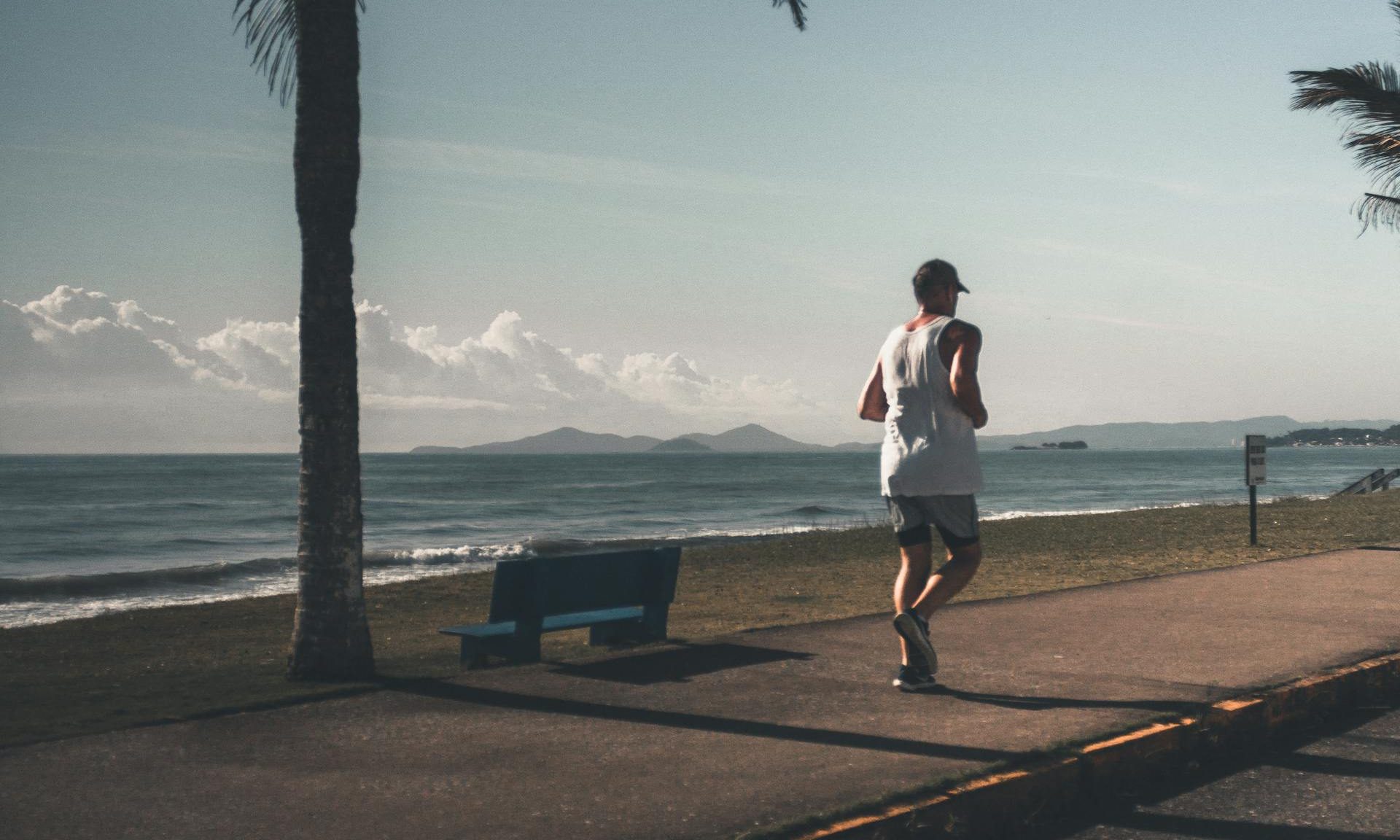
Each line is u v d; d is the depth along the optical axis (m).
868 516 42.44
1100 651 6.12
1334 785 4.24
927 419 5.07
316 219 6.20
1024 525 24.31
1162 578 9.61
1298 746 4.83
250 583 19.06
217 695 5.73
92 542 32.25
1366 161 17.73
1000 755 3.99
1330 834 3.68
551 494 67.12
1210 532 19.89
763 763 3.92
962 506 5.04
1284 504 30.09
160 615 13.53
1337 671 5.55
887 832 3.30
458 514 45.66
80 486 75.69
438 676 5.91
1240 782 4.29
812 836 3.16
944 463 5.00
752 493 66.94
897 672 5.57
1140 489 67.38
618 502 55.69
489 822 3.29
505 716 4.68
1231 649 6.18
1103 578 12.82
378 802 3.48
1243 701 4.88
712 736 4.32
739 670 5.68
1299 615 7.46
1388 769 4.45
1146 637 6.59
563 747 4.17
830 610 10.87
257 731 4.44
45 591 17.91
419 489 75.69
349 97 6.27
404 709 4.82
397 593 15.05
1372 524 20.03
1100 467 139.25
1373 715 5.40
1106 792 4.09
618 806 3.44
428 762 3.96
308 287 6.23
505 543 29.48
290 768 3.89
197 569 20.89
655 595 7.05
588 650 6.96
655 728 4.46
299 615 6.32
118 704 5.54
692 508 50.38
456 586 15.99
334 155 6.20
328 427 6.25
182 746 4.20
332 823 3.28
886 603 11.49
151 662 9.13
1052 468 135.62
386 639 9.98
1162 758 4.36
